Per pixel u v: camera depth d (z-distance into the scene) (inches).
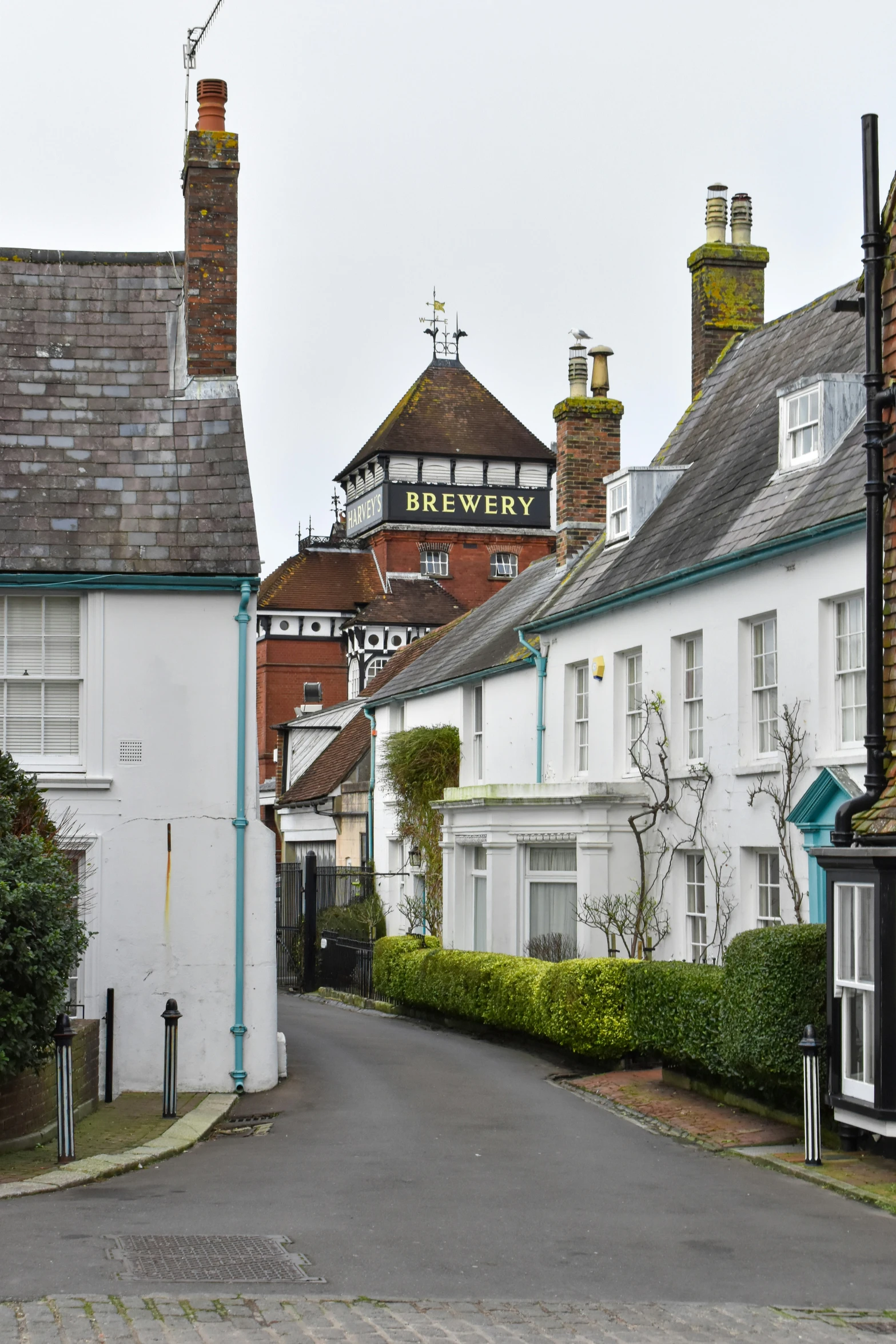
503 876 1956.2
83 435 1449.3
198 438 1461.6
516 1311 636.7
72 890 1036.5
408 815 2672.2
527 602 2662.4
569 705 2108.8
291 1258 715.4
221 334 1508.4
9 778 1156.5
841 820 1115.9
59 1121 975.0
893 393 1158.3
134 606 1389.0
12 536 1366.9
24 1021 946.1
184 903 1373.0
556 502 2630.4
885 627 1170.6
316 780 3767.2
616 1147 1099.3
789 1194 921.5
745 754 1588.3
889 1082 989.2
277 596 5989.2
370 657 5600.4
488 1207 855.7
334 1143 1098.7
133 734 1379.2
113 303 1553.9
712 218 2268.7
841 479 1471.5
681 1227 815.7
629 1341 595.5
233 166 1521.9
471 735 2588.6
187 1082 1358.3
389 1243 756.0
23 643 1389.0
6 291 1539.1
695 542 1745.8
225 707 1389.0
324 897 3243.1
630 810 1824.6
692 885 1727.4
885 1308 663.8
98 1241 735.7
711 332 2250.2
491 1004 1788.9
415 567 6077.8
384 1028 2027.6
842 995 1050.1
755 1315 642.2
